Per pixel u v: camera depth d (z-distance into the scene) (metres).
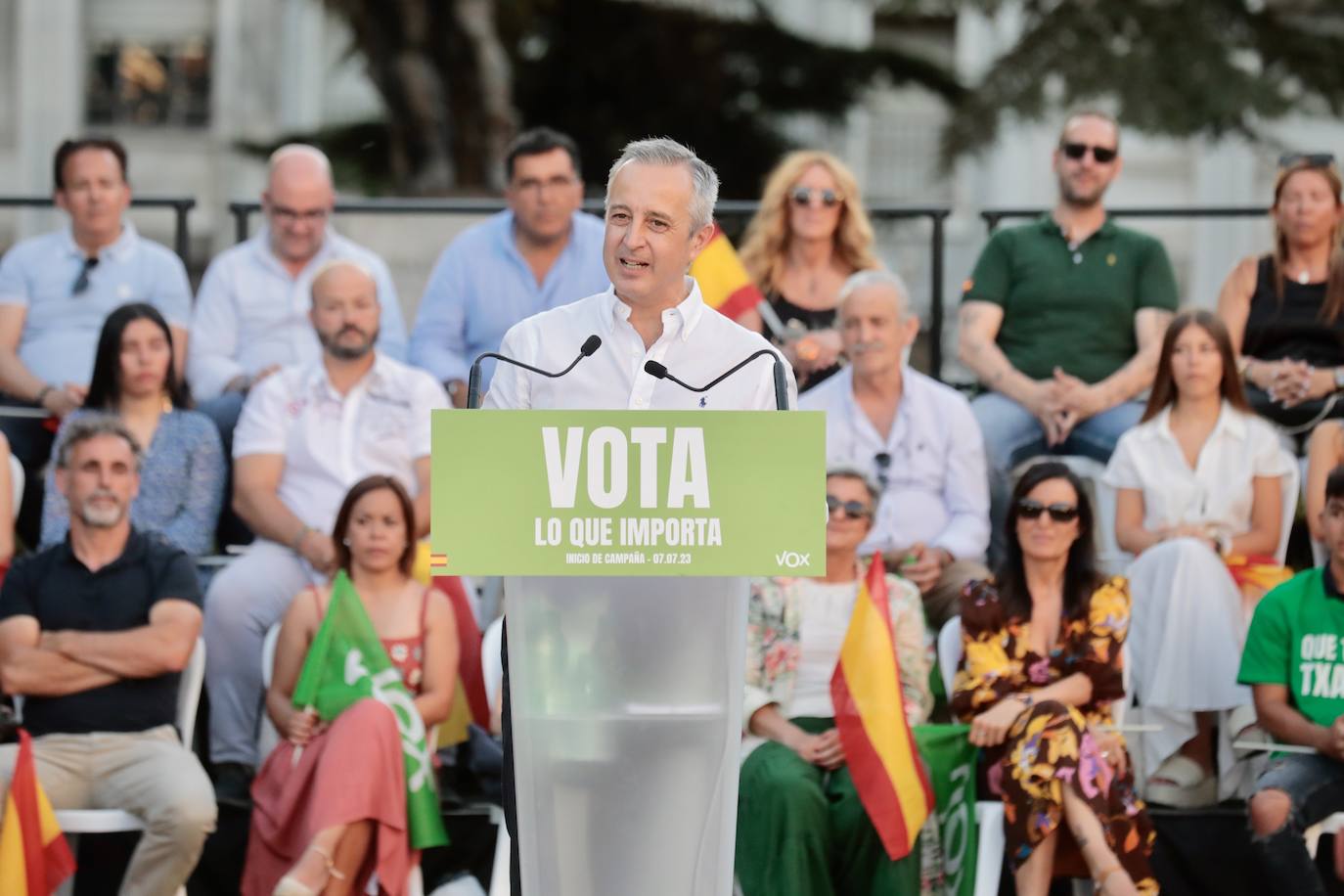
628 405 7.72
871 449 13.84
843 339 13.89
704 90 34.59
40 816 11.05
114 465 11.99
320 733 11.57
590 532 6.94
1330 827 11.87
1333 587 12.14
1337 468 12.11
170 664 11.78
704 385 7.71
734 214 15.91
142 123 45.41
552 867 7.36
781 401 7.51
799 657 12.12
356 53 30.66
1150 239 15.12
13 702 12.25
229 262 15.10
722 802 7.36
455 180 29.70
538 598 7.30
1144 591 12.84
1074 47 30.09
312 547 12.91
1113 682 11.92
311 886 10.95
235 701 12.67
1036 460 13.69
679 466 6.95
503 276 14.83
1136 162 39.59
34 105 44.97
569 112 34.41
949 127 30.95
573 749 7.32
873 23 40.91
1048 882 11.35
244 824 12.42
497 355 7.62
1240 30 30.69
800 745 11.71
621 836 7.34
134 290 15.09
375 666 11.65
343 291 13.56
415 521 12.29
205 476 13.59
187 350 15.02
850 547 12.27
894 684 11.51
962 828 11.64
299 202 14.85
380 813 11.20
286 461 13.66
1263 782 11.81
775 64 35.25
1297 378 14.34
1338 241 14.69
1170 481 13.56
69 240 15.08
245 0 45.19
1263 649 12.20
